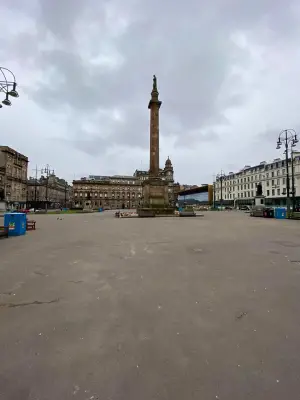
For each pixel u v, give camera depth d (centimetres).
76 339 284
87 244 923
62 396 201
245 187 8112
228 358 250
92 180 11156
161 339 285
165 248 838
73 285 468
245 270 566
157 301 394
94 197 10888
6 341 279
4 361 244
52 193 9950
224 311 357
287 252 767
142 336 291
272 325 317
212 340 282
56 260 666
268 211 2859
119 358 250
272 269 574
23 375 225
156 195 3309
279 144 2769
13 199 6084
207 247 855
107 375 226
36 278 511
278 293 426
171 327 312
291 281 488
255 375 226
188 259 676
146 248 838
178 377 224
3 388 209
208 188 10288
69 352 260
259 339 284
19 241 1008
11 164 6034
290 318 335
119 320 330
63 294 423
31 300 398
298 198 6091
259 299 400
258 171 7500
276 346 271
